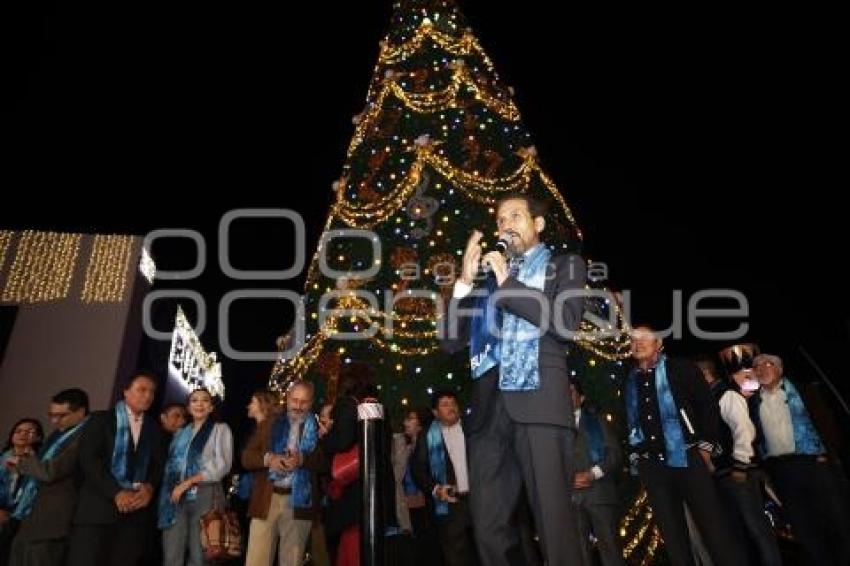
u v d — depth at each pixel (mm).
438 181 8508
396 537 5645
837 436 5957
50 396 10953
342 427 4695
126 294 12008
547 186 8750
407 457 6051
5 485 5344
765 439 5195
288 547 5012
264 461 5160
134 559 4844
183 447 5438
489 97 9094
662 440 4422
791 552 6438
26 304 11609
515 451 2381
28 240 12172
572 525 2205
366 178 8820
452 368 7828
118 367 11320
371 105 9359
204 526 4988
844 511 4836
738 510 5309
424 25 9508
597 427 5664
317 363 8102
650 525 6918
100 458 4891
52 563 4695
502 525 2352
